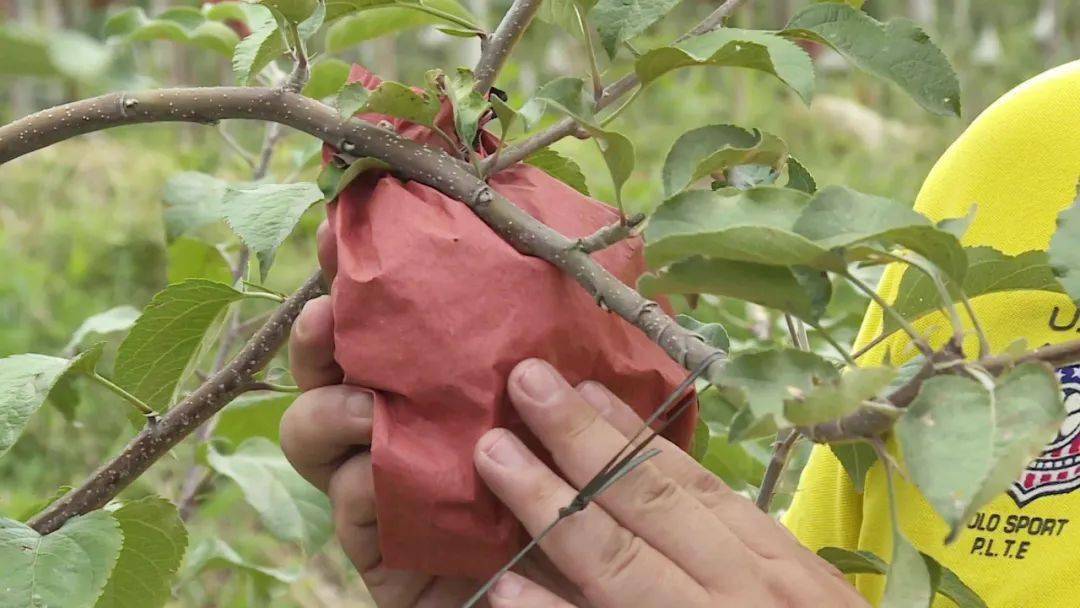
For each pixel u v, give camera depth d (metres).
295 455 0.86
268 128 1.80
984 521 0.97
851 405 0.58
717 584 0.74
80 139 5.72
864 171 6.27
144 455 0.98
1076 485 0.94
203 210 1.58
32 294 3.98
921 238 0.61
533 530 0.74
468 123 0.81
